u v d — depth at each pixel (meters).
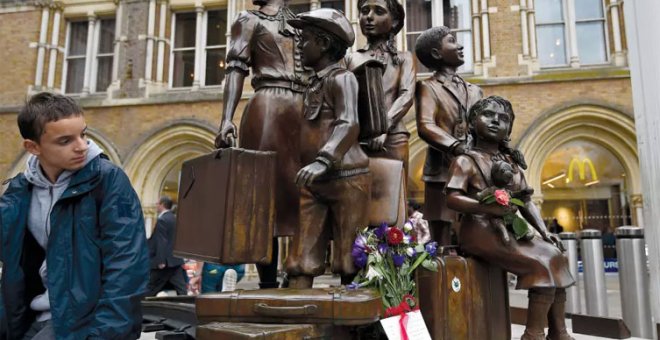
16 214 2.03
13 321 2.05
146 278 1.99
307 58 2.46
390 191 2.78
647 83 4.42
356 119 2.25
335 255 2.36
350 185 2.32
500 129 2.70
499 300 2.74
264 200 2.30
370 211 2.47
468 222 2.64
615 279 10.89
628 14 4.75
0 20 14.76
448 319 2.36
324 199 2.35
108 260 1.94
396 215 2.73
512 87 12.04
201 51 14.17
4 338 2.10
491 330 2.63
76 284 1.93
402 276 2.22
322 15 2.39
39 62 14.42
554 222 14.31
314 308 1.96
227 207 2.20
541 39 12.79
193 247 2.47
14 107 14.12
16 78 14.39
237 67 2.91
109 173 2.05
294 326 1.91
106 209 1.99
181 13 14.69
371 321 2.00
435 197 3.43
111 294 1.87
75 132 1.93
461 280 2.48
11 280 2.03
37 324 2.06
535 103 11.88
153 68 13.96
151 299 4.54
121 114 13.65
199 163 2.54
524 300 4.66
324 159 2.15
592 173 14.10
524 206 2.79
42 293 2.13
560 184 15.06
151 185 13.47
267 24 3.03
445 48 3.45
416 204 6.24
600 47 12.56
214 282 6.78
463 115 3.37
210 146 13.18
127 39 14.07
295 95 2.98
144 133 13.43
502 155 2.82
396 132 3.23
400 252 2.27
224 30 14.40
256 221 2.27
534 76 11.94
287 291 2.08
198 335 1.96
